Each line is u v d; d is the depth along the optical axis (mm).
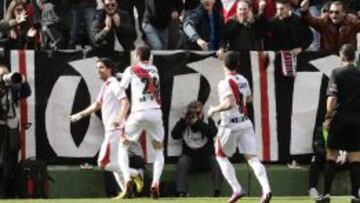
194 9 45594
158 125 39531
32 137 43188
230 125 35562
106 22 43719
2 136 41031
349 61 35688
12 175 41312
